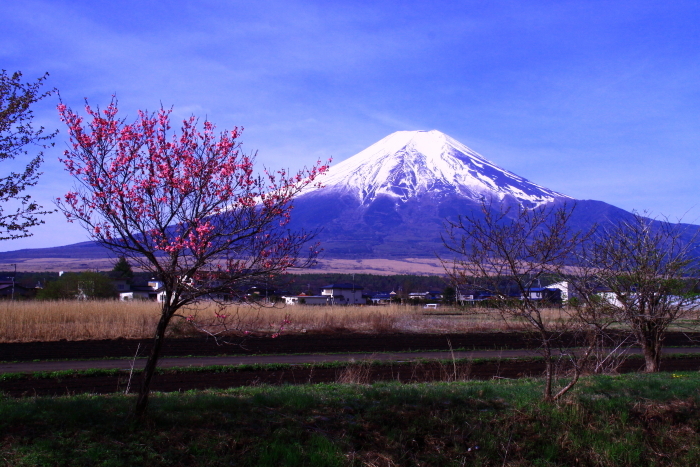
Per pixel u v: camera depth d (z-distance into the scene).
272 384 12.62
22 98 8.16
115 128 6.76
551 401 9.60
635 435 9.03
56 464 6.50
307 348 21.22
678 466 8.49
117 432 7.30
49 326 24.53
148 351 19.73
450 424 8.77
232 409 8.38
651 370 13.44
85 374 14.34
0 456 6.47
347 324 30.17
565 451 8.60
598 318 9.63
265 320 28.25
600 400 9.84
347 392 9.84
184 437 7.43
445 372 13.70
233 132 7.19
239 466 7.15
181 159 6.95
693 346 23.34
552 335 10.27
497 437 8.65
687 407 9.78
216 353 19.39
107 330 24.12
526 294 8.92
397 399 9.36
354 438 8.11
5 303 28.50
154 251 6.82
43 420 7.43
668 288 12.13
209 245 6.78
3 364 16.41
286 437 7.80
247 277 6.81
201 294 6.90
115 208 6.66
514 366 16.62
